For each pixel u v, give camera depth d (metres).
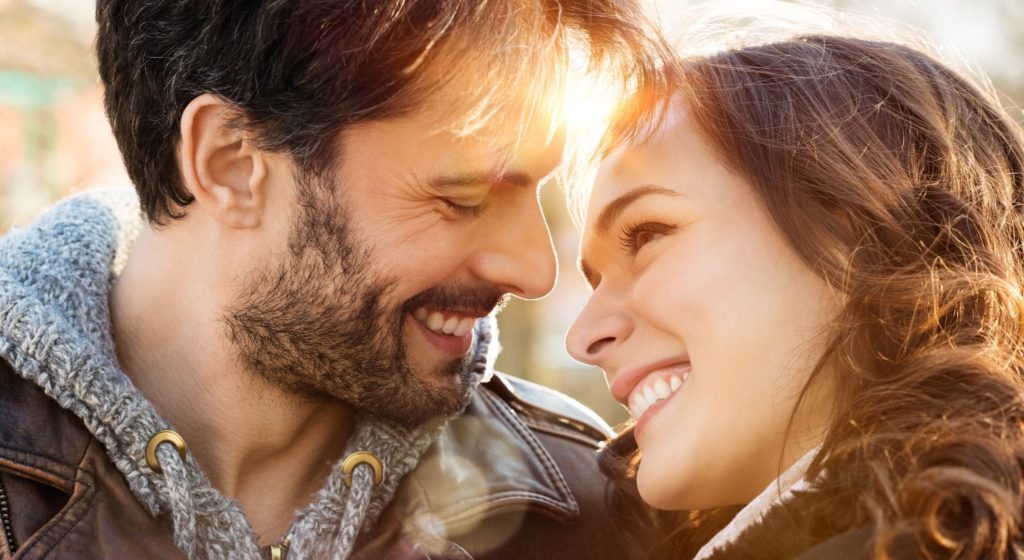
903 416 1.27
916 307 1.35
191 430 1.55
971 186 1.48
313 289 1.50
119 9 1.56
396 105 1.42
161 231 1.57
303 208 1.50
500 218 1.55
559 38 1.46
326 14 1.42
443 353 1.59
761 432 1.45
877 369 1.36
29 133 8.15
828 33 1.63
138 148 1.57
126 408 1.41
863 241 1.40
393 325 1.53
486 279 1.57
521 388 1.97
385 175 1.47
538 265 1.57
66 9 8.27
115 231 1.62
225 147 1.52
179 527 1.40
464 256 1.54
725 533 1.44
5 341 1.39
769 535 1.27
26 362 1.38
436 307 1.55
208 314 1.53
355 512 1.49
